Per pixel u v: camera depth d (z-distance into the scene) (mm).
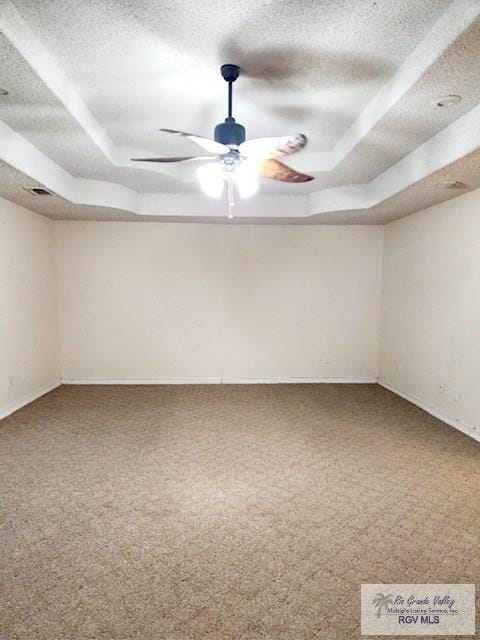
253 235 5504
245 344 5613
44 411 4379
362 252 5539
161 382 5582
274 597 1779
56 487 2750
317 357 5633
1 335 4168
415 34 1947
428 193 3688
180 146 3588
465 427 3770
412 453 3312
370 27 1895
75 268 5406
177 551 2088
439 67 1960
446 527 2301
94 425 3955
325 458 3221
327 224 5461
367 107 2766
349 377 5617
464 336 3777
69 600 1758
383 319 5504
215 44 2037
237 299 5562
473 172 2988
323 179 4176
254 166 2543
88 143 3094
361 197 4422
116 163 3703
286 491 2707
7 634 1587
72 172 3994
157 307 5527
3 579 1883
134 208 4754
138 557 2039
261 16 1818
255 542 2166
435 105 2406
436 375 4246
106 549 2102
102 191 4355
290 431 3811
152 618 1664
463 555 2059
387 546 2133
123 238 5410
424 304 4469
